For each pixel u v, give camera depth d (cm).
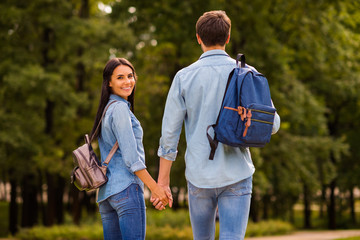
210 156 244
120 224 265
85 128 1525
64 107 1438
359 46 1462
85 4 1638
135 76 292
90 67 1456
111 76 281
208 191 250
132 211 262
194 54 1273
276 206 2314
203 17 263
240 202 247
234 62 259
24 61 1418
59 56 1514
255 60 1337
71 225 1470
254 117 234
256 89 245
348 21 1393
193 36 1247
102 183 265
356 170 2348
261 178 1375
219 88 252
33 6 1444
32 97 1348
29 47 1538
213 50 260
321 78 1738
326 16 1374
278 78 1452
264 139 237
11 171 1766
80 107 1527
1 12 1366
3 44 1429
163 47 1399
